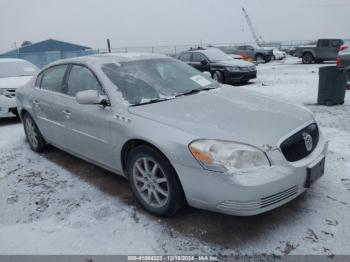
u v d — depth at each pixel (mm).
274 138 2613
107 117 3273
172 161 2670
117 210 3211
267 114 2969
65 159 4680
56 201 3471
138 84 3525
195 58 13422
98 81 3535
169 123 2812
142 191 3133
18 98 5121
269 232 2730
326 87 7176
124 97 3305
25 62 8750
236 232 2758
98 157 3605
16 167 4496
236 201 2434
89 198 3488
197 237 2725
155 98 3375
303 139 2822
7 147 5441
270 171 2482
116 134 3182
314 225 2777
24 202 3494
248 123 2760
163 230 2844
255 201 2428
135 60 3951
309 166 2715
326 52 21219
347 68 7535
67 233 2896
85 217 3129
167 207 2879
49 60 29000
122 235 2816
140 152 2973
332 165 3926
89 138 3598
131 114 3084
